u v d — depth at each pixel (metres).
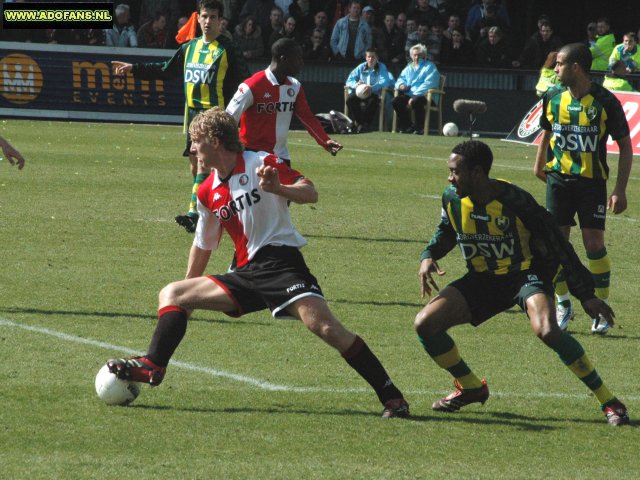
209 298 14.66
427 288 15.54
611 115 20.45
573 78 20.45
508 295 15.12
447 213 15.28
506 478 12.58
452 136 65.94
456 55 68.69
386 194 38.88
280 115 24.22
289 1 69.69
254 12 67.56
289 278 14.52
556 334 14.55
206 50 29.52
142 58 66.12
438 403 15.25
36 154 46.81
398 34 68.94
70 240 27.48
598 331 20.45
